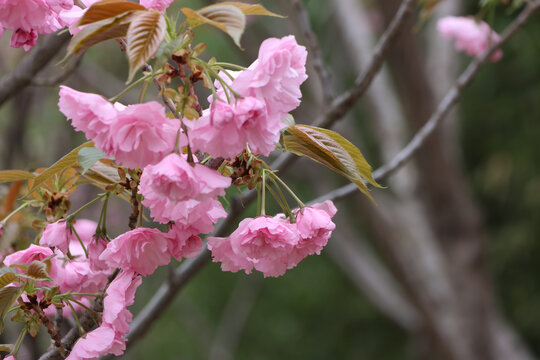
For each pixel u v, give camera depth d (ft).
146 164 3.84
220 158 4.27
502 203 27.61
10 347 4.53
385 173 8.61
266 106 3.97
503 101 26.16
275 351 31.22
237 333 25.98
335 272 31.30
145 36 3.69
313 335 31.58
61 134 15.78
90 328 4.75
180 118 3.92
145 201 4.04
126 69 19.85
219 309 30.09
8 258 4.70
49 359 4.70
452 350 18.30
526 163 25.11
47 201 5.17
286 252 4.38
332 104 7.80
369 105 17.85
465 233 18.37
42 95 16.06
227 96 3.92
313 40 8.03
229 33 3.66
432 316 18.19
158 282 22.65
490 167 25.48
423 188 18.26
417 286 17.89
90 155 4.12
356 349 31.40
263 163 4.43
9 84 7.29
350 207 23.27
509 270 27.61
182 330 28.53
